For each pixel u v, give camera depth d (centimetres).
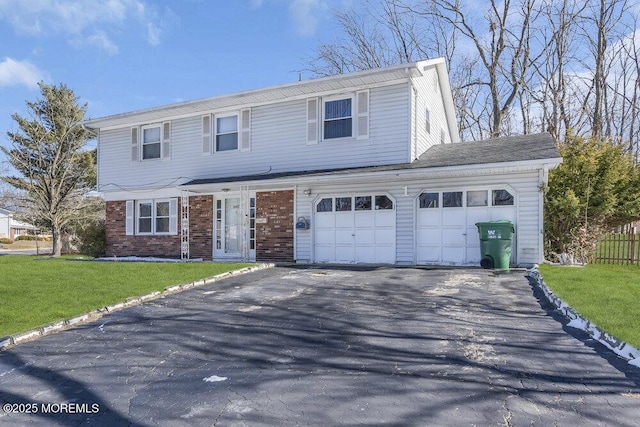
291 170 1490
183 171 1688
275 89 1439
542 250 1130
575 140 1318
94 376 462
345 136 1413
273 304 771
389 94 1353
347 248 1359
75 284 945
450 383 417
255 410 370
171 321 678
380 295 819
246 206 1525
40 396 414
